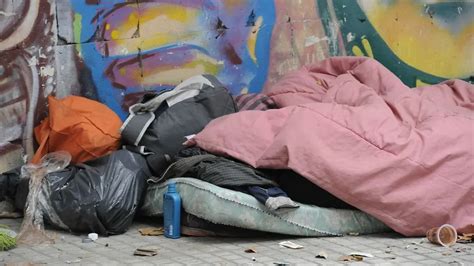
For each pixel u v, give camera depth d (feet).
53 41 25.11
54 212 21.67
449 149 21.57
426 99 23.93
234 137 22.06
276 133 22.03
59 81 25.29
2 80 24.41
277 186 21.17
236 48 27.76
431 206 20.98
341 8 29.43
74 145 23.54
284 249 20.01
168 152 22.97
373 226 21.48
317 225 21.06
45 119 24.80
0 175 23.52
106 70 25.94
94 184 21.70
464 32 31.65
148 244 20.59
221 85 25.07
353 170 20.77
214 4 27.27
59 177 22.25
